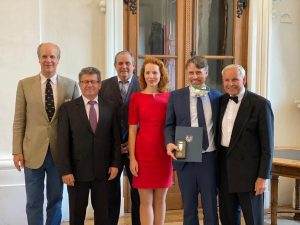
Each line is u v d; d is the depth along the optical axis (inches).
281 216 162.2
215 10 170.4
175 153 103.0
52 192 115.6
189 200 105.7
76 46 152.4
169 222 152.9
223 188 104.5
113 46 154.1
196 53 167.9
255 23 168.4
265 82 170.4
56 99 112.7
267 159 98.0
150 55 163.2
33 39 141.9
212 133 104.8
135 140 111.9
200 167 103.7
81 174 106.6
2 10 138.3
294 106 178.9
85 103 109.0
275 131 176.9
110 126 110.3
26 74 141.6
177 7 164.7
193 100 105.0
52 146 111.9
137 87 123.3
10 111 140.2
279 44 175.2
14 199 140.1
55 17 149.4
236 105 101.9
